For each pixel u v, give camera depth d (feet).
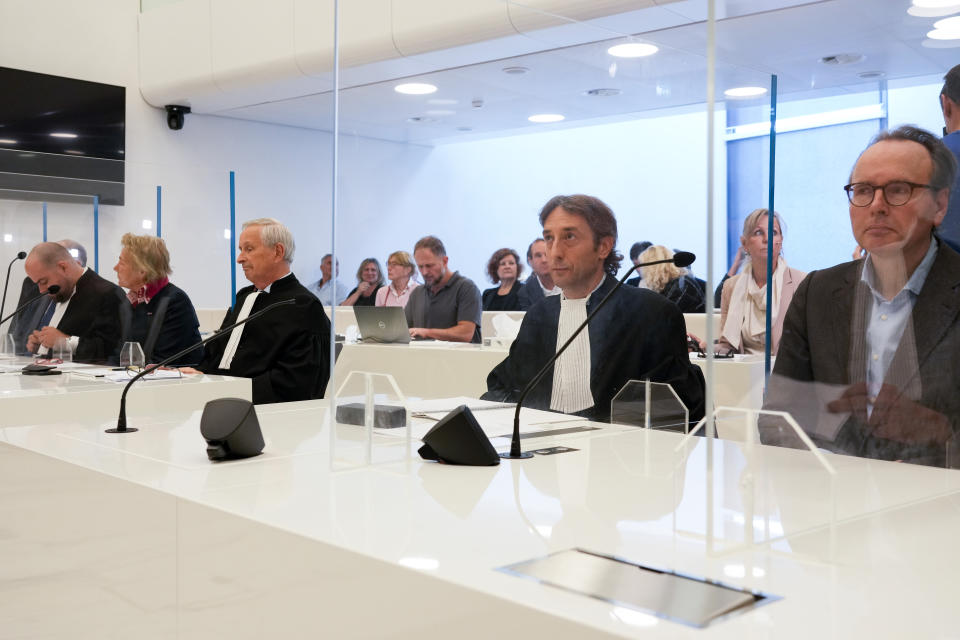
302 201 21.07
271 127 22.17
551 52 6.27
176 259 15.39
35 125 21.02
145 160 22.75
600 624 2.70
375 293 6.68
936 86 4.07
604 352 6.53
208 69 20.76
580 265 6.50
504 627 2.94
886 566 3.26
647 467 5.20
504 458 5.50
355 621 3.48
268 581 3.88
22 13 21.15
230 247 16.25
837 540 3.57
